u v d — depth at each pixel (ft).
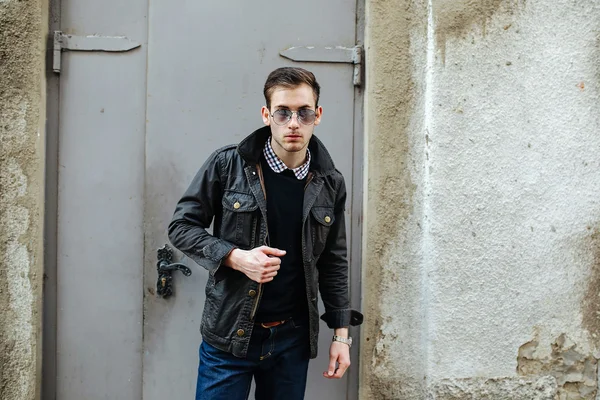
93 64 8.37
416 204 8.17
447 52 7.87
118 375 8.46
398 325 8.21
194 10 8.46
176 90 8.45
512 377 8.05
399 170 8.21
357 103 8.64
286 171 7.01
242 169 7.01
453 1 7.88
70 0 8.34
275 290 7.00
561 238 8.05
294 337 7.16
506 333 8.01
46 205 8.32
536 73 7.98
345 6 8.61
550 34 8.00
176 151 8.46
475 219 7.92
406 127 8.20
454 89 7.88
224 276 6.82
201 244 6.71
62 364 8.39
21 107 7.79
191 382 8.53
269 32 8.54
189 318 8.50
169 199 8.46
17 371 7.80
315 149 7.23
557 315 8.09
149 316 8.47
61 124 8.34
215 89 8.49
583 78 8.05
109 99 8.39
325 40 8.59
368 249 8.26
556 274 8.05
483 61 7.91
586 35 8.05
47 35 8.27
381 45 8.22
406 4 8.21
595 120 8.07
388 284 8.23
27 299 7.84
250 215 6.88
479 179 7.92
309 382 8.59
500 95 7.94
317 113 7.01
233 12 8.50
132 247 8.44
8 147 7.73
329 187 7.27
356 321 7.67
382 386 8.26
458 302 7.92
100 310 8.42
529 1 7.95
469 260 7.92
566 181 8.04
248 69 8.52
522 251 8.00
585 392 8.20
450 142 7.88
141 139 8.43
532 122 7.98
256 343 6.98
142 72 8.41
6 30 7.70
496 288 7.97
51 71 8.29
